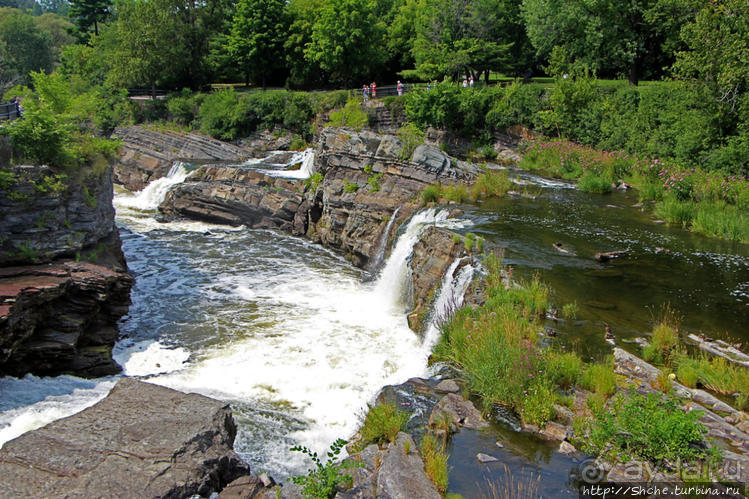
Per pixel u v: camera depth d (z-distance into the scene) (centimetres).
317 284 2309
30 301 1436
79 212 1889
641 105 3478
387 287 2153
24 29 9006
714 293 1583
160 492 848
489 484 872
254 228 3244
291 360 1562
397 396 1201
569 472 897
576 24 4225
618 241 2050
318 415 1283
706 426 955
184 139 4731
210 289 2209
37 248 1719
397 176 2775
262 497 880
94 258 1909
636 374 1146
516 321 1347
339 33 5322
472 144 4200
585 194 2823
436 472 874
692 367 1151
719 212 2270
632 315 1437
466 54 4572
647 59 4409
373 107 4638
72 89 5772
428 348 1523
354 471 914
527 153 3766
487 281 1606
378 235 2602
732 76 2686
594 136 3656
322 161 3181
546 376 1112
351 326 1808
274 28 5984
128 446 955
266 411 1296
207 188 3319
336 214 2834
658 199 2686
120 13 6006
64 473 877
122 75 5878
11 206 1673
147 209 3634
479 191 2706
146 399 1123
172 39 6119
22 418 1248
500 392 1120
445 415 1076
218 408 1102
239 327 1809
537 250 1903
